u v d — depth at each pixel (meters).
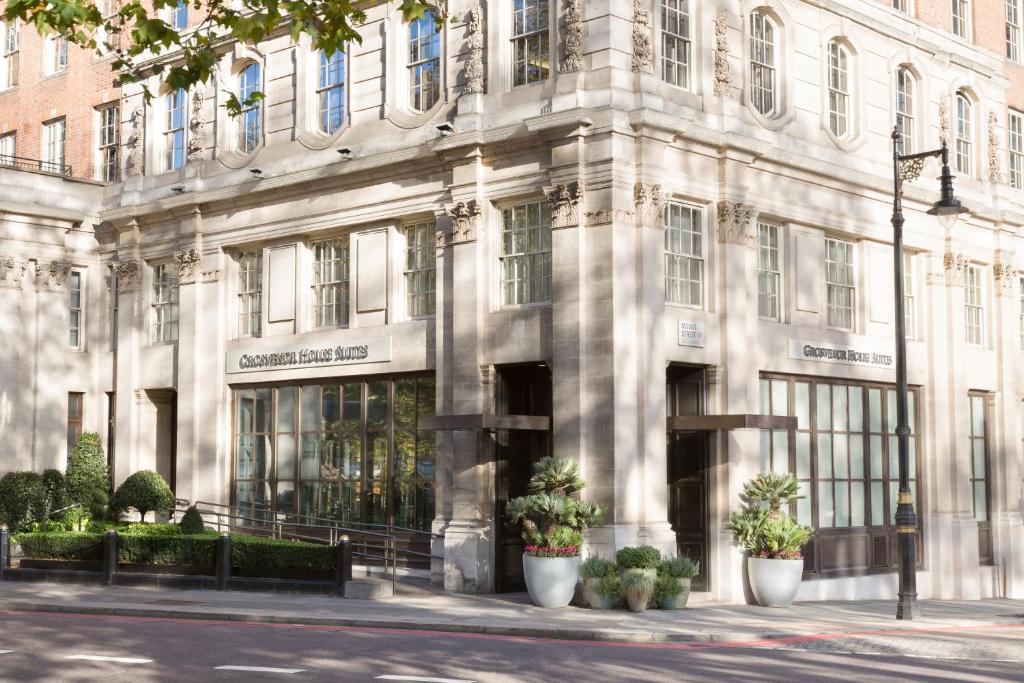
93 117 38.81
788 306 28.53
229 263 32.97
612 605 22.95
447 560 26.12
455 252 27.03
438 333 27.44
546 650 17.20
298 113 31.16
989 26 36.28
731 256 26.61
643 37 25.36
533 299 26.12
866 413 30.72
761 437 27.64
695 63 26.70
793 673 14.78
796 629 19.83
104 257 36.66
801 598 28.05
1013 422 34.59
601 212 24.64
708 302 26.58
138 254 35.25
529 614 21.83
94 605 22.55
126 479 31.39
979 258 34.06
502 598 24.83
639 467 24.44
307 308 31.16
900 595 22.98
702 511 26.14
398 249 29.12
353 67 30.11
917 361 32.06
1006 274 34.81
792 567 24.97
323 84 31.00
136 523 29.25
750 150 26.94
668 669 15.13
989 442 34.31
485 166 26.83
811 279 29.20
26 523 32.69
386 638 18.39
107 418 36.53
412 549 28.09
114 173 38.09
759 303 28.08
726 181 26.62
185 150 34.41
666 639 18.83
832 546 29.20
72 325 36.81
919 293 32.50
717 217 26.72
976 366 33.81
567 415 24.58
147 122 35.59
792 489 25.73
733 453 25.97
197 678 13.90
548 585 22.95
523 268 26.36
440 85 28.20
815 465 28.98
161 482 30.36
